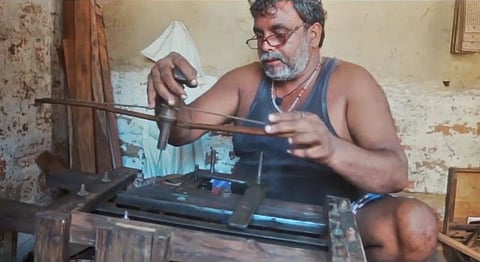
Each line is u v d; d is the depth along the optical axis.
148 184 1.41
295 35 1.57
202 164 2.54
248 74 1.81
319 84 1.68
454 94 2.43
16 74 2.00
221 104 1.79
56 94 2.33
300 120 1.11
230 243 1.01
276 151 1.67
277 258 1.00
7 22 1.93
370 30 2.40
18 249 2.02
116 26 2.50
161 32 2.49
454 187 2.48
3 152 1.95
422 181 2.51
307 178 1.64
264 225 1.17
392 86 2.45
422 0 2.36
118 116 2.53
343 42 2.43
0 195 1.94
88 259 1.24
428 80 2.43
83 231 1.03
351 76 1.67
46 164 2.25
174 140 1.69
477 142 2.46
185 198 1.26
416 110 2.46
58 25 2.33
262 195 1.29
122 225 1.02
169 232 1.01
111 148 2.45
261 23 1.56
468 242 2.38
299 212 1.22
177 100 1.25
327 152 1.19
